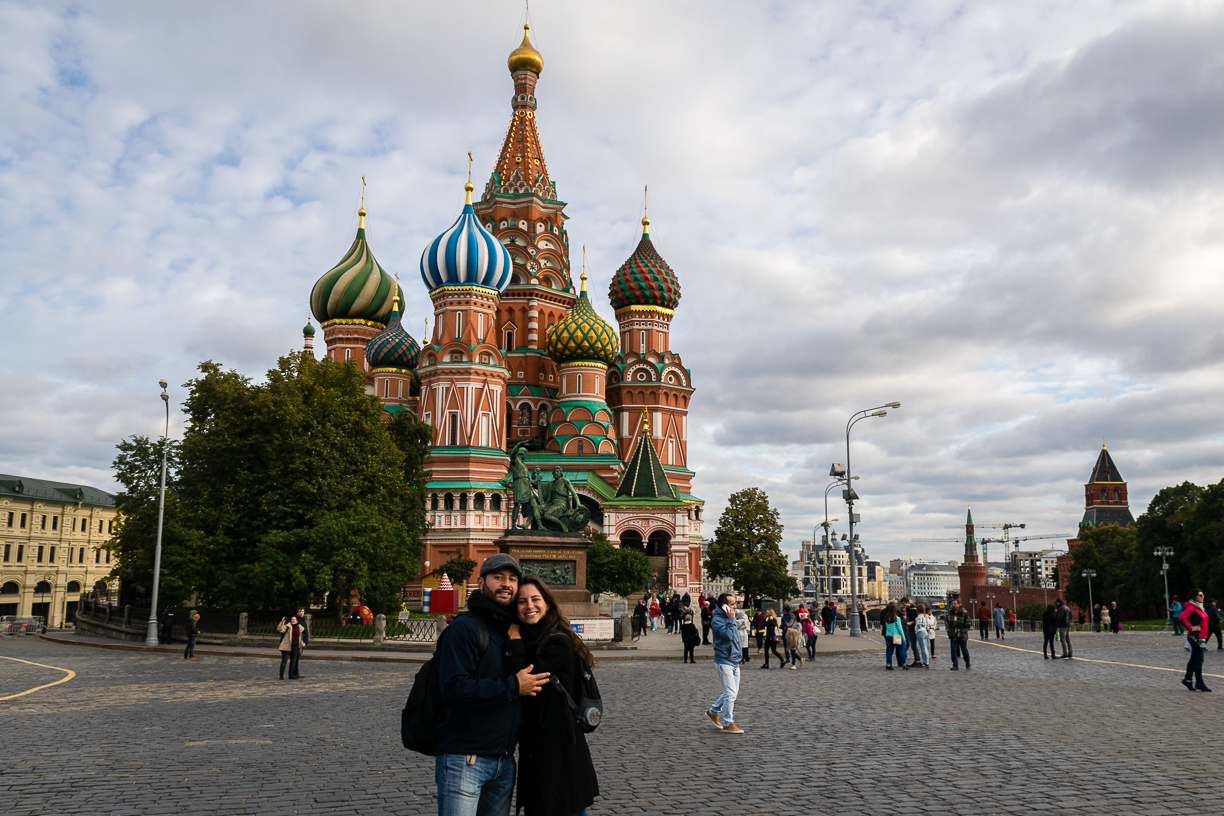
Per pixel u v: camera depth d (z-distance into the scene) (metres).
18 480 117.69
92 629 66.62
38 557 119.94
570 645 7.34
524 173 118.00
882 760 13.92
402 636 45.25
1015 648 44.56
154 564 53.81
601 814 10.81
